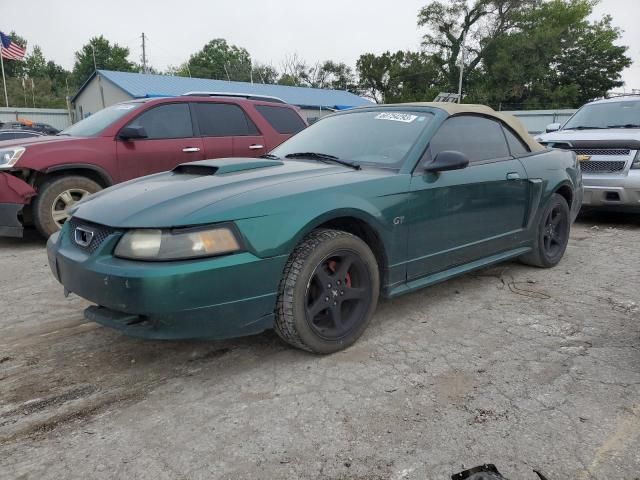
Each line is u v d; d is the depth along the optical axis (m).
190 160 6.86
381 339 3.37
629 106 7.81
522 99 48.47
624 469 2.11
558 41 47.47
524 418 2.47
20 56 38.69
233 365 3.04
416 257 3.50
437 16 49.31
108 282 2.60
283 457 2.21
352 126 4.11
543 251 4.76
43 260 5.56
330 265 3.09
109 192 3.29
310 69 60.78
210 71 75.00
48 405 2.65
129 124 6.48
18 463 2.21
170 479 2.09
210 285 2.57
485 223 4.00
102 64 78.88
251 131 7.48
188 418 2.51
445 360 3.07
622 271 4.84
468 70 50.16
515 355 3.13
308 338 2.96
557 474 2.09
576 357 3.09
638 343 3.28
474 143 4.07
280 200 2.83
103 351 3.27
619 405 2.57
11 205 5.69
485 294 4.23
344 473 2.11
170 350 3.26
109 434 2.40
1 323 3.76
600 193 6.74
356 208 3.07
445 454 2.22
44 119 36.91
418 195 3.42
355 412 2.54
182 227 2.59
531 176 4.41
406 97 53.03
